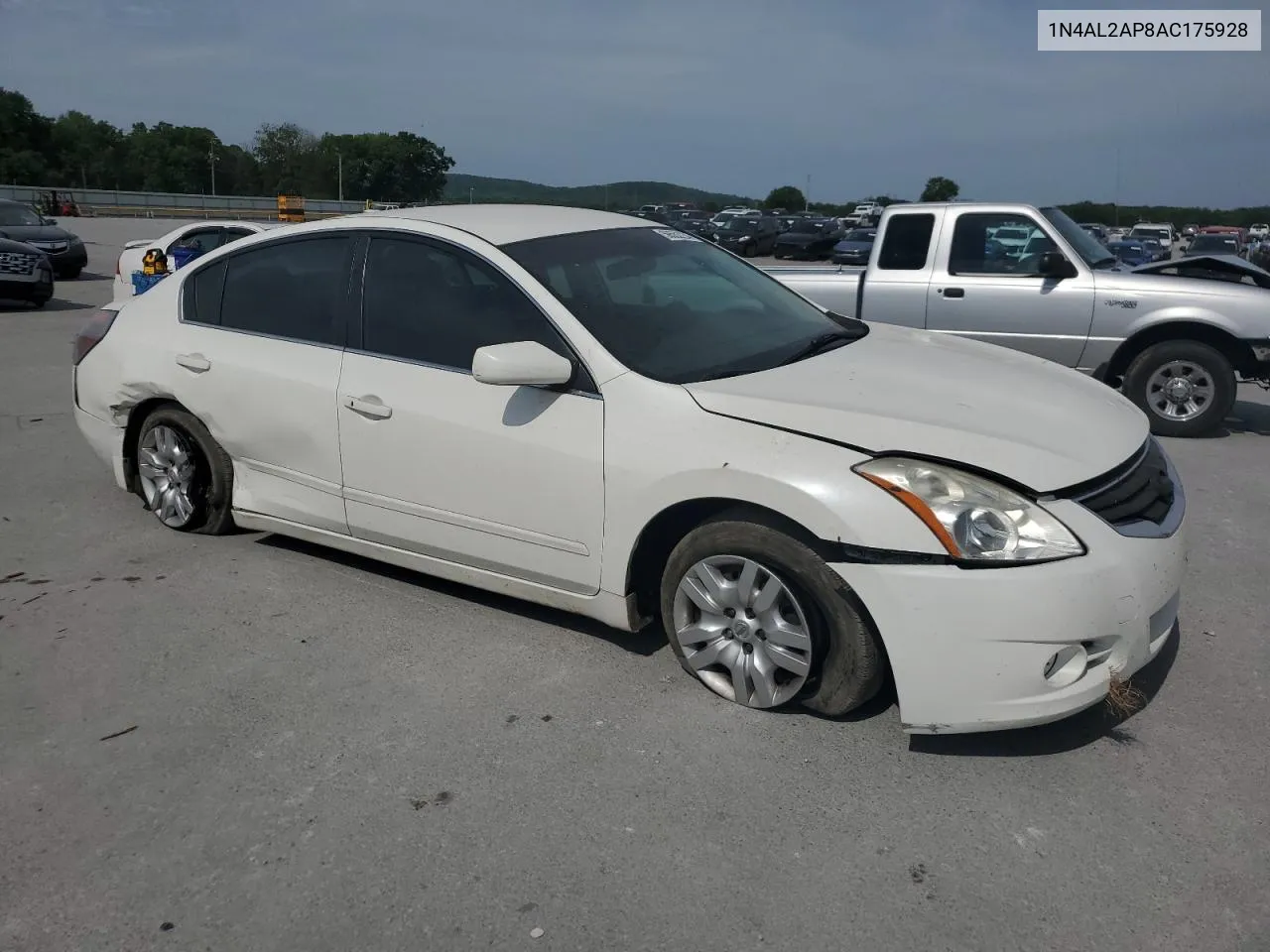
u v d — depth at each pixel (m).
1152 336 7.35
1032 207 7.63
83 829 2.85
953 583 2.84
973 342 4.35
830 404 3.21
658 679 3.58
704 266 4.39
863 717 3.29
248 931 2.47
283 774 3.08
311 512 4.36
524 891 2.57
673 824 2.80
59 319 13.41
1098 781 2.95
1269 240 29.72
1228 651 3.74
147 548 4.91
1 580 4.56
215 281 4.71
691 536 3.32
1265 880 2.54
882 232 8.01
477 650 3.83
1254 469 6.38
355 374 4.05
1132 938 2.36
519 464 3.59
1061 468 2.95
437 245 3.95
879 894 2.52
